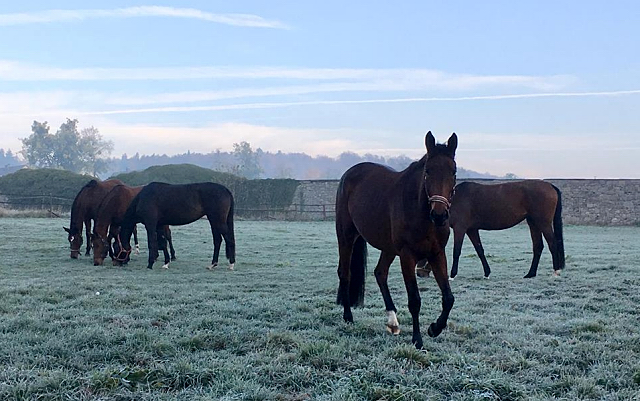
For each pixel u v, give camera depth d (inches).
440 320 226.8
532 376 189.6
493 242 843.4
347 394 167.0
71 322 260.4
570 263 539.5
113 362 201.6
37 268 501.7
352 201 269.4
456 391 175.8
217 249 527.8
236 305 308.3
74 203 601.0
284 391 176.4
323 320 275.7
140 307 305.1
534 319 277.4
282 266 541.3
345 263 279.9
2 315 280.5
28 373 184.2
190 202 525.0
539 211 452.4
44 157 3809.1
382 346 222.8
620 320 275.3
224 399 163.0
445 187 209.3
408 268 226.7
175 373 185.0
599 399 171.3
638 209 1256.8
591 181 1298.0
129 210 538.3
